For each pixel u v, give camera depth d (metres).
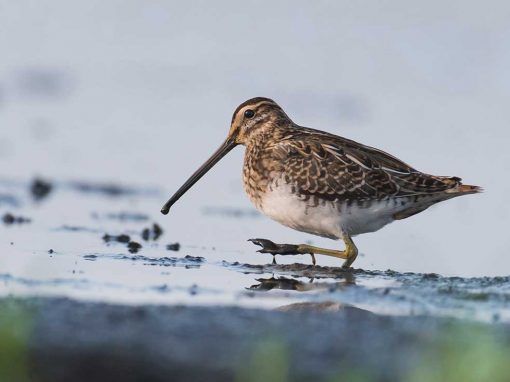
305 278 13.48
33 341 9.87
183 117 23.78
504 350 9.46
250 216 17.84
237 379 9.27
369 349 9.93
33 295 11.37
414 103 24.69
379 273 13.98
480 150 21.14
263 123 15.85
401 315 11.20
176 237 16.09
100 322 10.40
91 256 14.26
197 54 27.42
